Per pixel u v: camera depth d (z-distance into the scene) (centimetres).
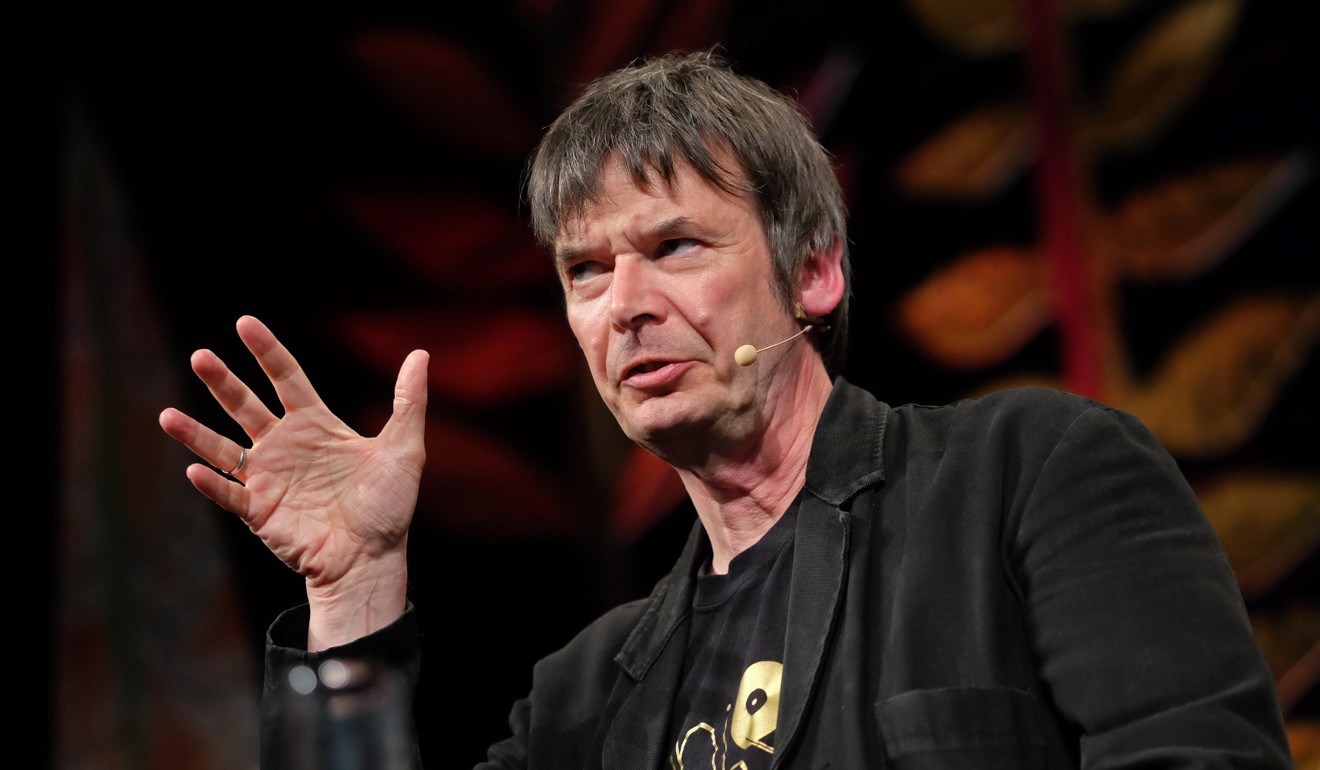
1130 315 948
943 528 407
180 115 1023
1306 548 877
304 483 469
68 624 1026
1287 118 916
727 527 487
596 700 497
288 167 1031
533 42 1059
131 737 1021
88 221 1034
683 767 435
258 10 1030
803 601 421
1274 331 903
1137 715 346
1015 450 416
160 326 1036
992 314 978
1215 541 388
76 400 1037
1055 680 366
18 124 997
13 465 989
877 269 996
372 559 466
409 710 440
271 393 1020
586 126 481
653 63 515
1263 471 896
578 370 1055
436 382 1034
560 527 1034
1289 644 874
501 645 1012
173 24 1021
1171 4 966
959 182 999
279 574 1049
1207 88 944
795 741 394
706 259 466
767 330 473
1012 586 393
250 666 1037
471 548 1022
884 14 1020
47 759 984
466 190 1056
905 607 393
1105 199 966
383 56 1045
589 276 486
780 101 512
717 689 443
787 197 486
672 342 458
